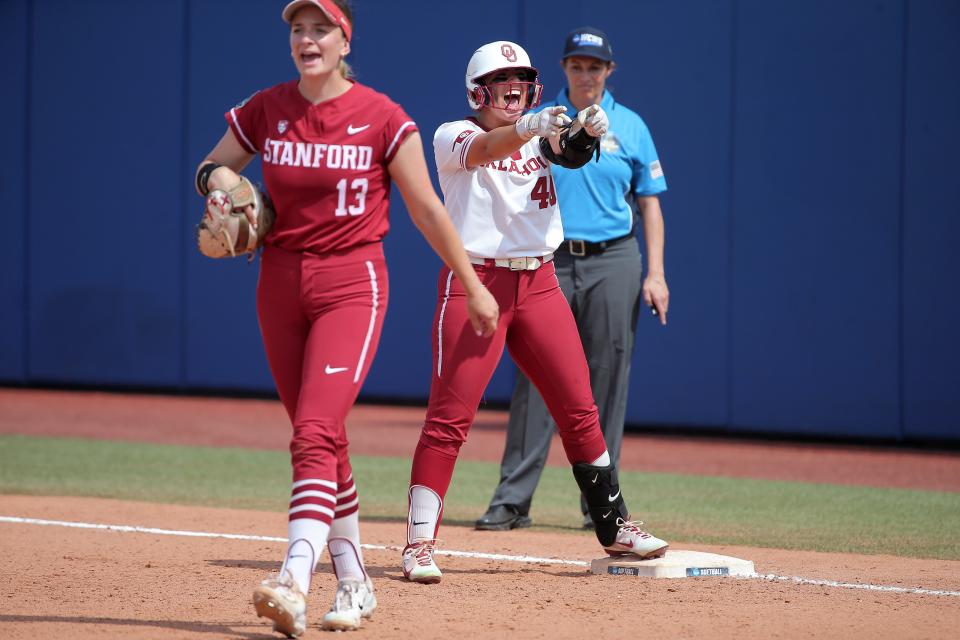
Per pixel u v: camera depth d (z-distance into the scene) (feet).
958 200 149.59
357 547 54.44
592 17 171.53
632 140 88.48
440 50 186.50
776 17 158.71
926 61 150.71
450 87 186.19
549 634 52.70
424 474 65.72
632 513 99.86
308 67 50.16
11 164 215.31
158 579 65.98
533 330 65.72
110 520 89.35
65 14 211.20
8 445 144.56
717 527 92.22
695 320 164.86
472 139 62.95
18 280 215.92
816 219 157.28
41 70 213.05
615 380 88.74
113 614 56.39
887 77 152.66
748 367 161.89
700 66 163.43
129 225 208.64
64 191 212.43
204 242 50.78
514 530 89.20
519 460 90.94
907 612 57.98
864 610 58.39
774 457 143.84
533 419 90.22
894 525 93.66
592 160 86.74
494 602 60.08
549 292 66.08
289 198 50.98
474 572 69.56
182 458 135.03
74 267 212.43
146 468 126.41
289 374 53.06
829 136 156.15
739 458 142.82
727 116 161.89
